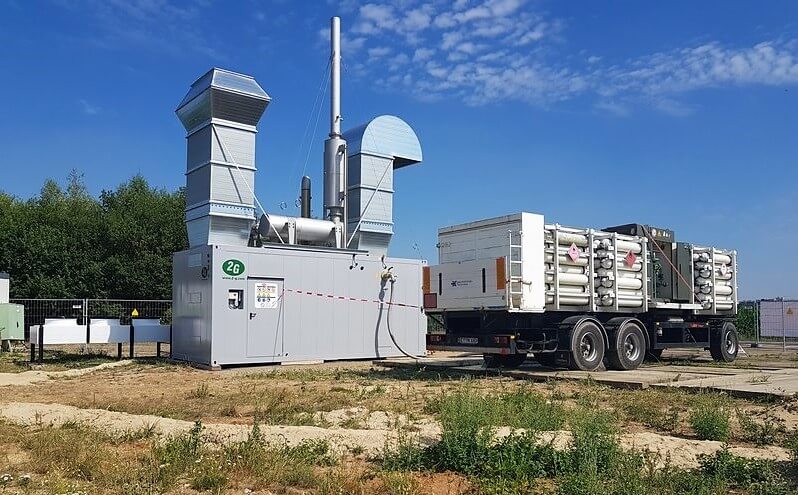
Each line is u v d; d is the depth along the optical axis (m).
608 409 10.36
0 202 47.84
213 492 6.11
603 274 16.56
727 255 20.92
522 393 10.78
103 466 6.80
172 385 14.38
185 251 19.20
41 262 38.50
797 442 7.39
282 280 18.78
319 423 9.40
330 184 22.33
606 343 16.19
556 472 6.45
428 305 16.39
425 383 14.07
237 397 12.12
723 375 15.08
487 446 6.94
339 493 6.07
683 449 7.48
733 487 6.19
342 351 19.81
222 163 19.55
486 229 15.72
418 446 7.32
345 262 20.06
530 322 15.77
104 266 40.03
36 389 14.02
